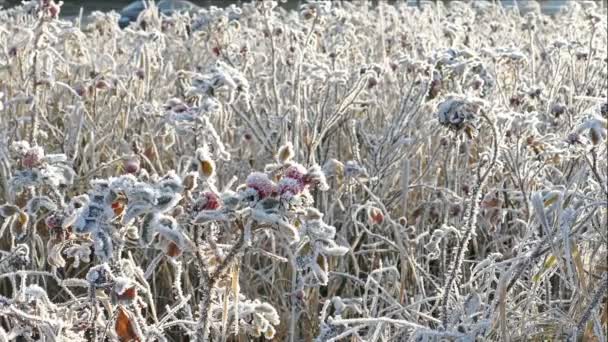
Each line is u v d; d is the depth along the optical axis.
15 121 3.84
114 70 4.48
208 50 5.29
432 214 3.95
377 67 4.02
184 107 2.49
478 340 2.48
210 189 1.89
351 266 3.67
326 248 1.84
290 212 1.74
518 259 2.32
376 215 3.08
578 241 2.55
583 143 2.32
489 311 2.49
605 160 3.13
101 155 4.14
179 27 5.97
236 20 4.54
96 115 4.19
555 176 3.78
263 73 4.50
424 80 3.54
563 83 4.81
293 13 6.64
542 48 5.26
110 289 1.89
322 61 4.71
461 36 5.27
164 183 1.74
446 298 2.40
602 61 4.78
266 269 3.38
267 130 3.91
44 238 3.39
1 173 3.42
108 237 1.73
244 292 3.19
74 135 3.91
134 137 3.83
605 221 2.57
